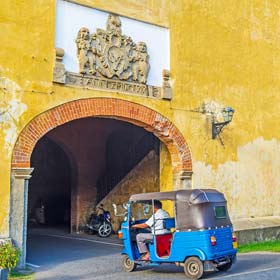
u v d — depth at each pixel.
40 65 10.60
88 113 11.23
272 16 16.58
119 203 16.48
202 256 8.81
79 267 10.38
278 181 15.84
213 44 14.37
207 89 13.98
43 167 21.95
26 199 10.16
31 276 9.30
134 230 10.16
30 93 10.39
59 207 21.67
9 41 10.21
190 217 9.13
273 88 16.22
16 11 10.38
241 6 15.49
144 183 15.20
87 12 11.51
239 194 14.48
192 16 13.87
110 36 11.78
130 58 12.13
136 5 12.45
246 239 13.95
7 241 9.58
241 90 15.07
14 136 10.08
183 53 13.45
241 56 15.23
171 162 13.30
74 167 17.67
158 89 12.68
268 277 9.07
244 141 14.93
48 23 10.82
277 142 16.05
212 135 13.91
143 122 12.27
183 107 13.23
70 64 11.09
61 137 17.22
